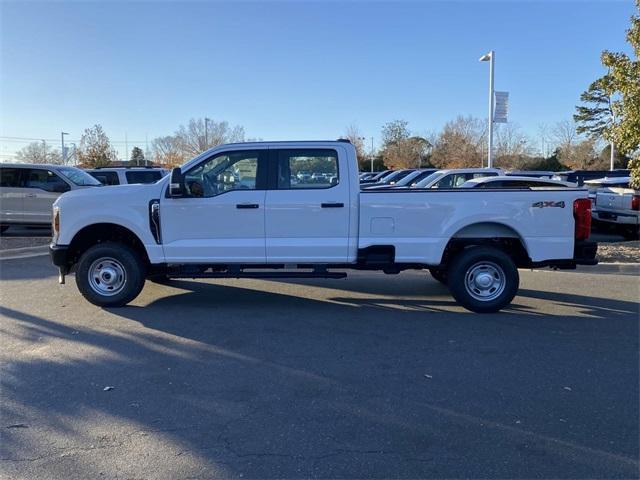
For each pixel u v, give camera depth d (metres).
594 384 4.66
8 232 16.05
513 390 4.53
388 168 61.34
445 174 15.60
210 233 7.08
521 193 7.02
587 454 3.49
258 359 5.29
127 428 3.83
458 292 7.11
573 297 8.10
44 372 4.92
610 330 6.32
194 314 6.99
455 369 5.02
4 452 3.51
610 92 12.40
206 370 4.98
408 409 4.16
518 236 7.17
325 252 7.07
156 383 4.67
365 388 4.57
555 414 4.07
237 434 3.75
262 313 7.06
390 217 7.02
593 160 55.56
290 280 9.36
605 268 10.66
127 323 6.55
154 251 7.11
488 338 6.00
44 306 7.38
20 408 4.16
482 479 3.20
